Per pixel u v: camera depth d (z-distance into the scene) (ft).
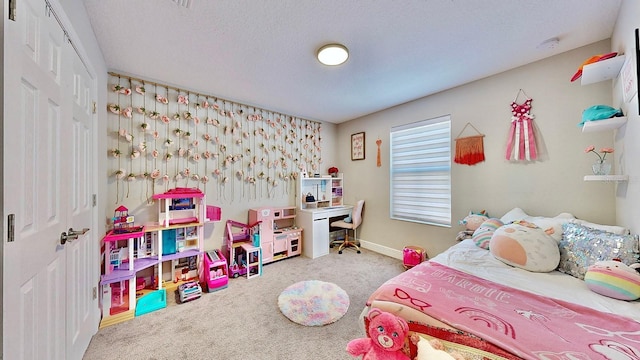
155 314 6.59
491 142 8.35
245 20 5.40
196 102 9.53
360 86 9.17
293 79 8.50
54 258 3.52
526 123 7.46
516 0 4.85
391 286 4.33
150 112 8.48
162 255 8.20
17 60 2.59
